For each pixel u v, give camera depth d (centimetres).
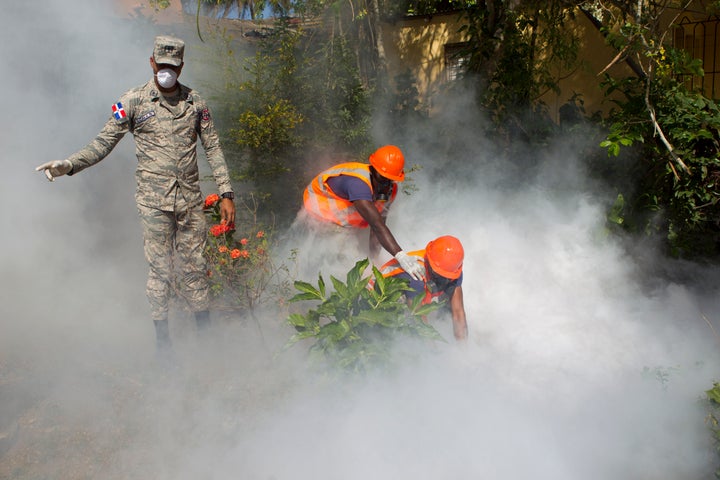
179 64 406
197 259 446
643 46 630
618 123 621
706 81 848
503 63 786
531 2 794
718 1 658
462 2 895
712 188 626
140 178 424
